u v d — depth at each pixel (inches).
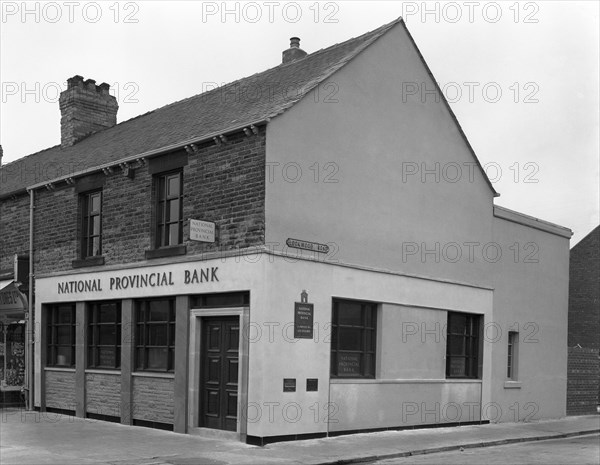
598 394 882.1
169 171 581.3
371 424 572.1
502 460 475.2
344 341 562.3
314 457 448.1
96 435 523.5
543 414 783.1
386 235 602.2
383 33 618.2
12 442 486.6
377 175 599.2
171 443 489.1
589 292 1068.5
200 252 539.8
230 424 513.7
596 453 519.5
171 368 566.6
